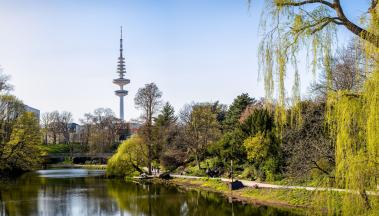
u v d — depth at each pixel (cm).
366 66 1305
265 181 4753
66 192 5225
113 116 14275
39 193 5125
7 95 6619
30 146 6912
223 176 5928
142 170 7600
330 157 3048
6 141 6456
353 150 1370
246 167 5497
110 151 12288
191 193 5041
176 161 7300
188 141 6981
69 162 12606
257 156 4812
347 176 1364
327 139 3144
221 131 7925
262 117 4975
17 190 5444
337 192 1573
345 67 2103
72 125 17662
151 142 7231
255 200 4191
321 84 2612
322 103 3319
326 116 1479
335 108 1410
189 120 7488
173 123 8094
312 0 1336
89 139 12750
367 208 1345
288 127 3591
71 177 7594
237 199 4369
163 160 7269
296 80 1409
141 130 7325
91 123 13475
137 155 7394
